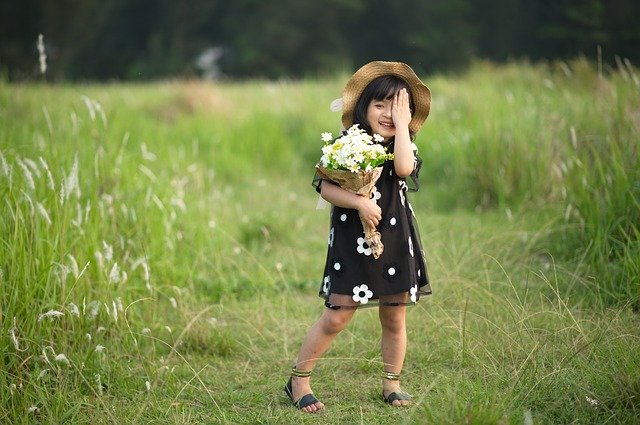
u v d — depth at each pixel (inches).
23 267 185.8
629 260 219.1
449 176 410.9
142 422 160.9
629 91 300.0
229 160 480.4
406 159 156.9
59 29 1606.8
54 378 170.6
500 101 464.8
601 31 1141.1
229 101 613.0
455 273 239.8
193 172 344.8
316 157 524.4
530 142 355.6
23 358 175.2
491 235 281.4
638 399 154.9
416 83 164.7
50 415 155.4
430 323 208.8
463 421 141.8
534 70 663.8
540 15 1280.8
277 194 429.4
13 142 288.5
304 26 1502.2
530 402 159.0
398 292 159.8
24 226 190.7
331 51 1498.5
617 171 245.1
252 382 183.9
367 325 215.3
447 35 1487.5
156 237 257.1
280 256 300.0
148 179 291.7
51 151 243.4
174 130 517.3
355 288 158.9
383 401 170.2
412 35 1501.0
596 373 166.4
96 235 219.5
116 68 1686.8
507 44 1357.0
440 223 328.8
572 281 223.9
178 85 655.8
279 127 553.3
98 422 158.4
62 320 186.2
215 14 1588.3
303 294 255.8
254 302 243.8
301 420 160.9
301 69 1498.5
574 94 387.5
